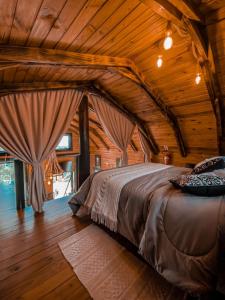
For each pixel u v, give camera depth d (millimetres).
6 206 3199
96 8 1469
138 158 6109
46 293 1439
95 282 1537
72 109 3330
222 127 3350
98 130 6539
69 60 2115
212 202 1404
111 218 2072
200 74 2635
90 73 3016
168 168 2984
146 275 1609
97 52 2311
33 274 1632
